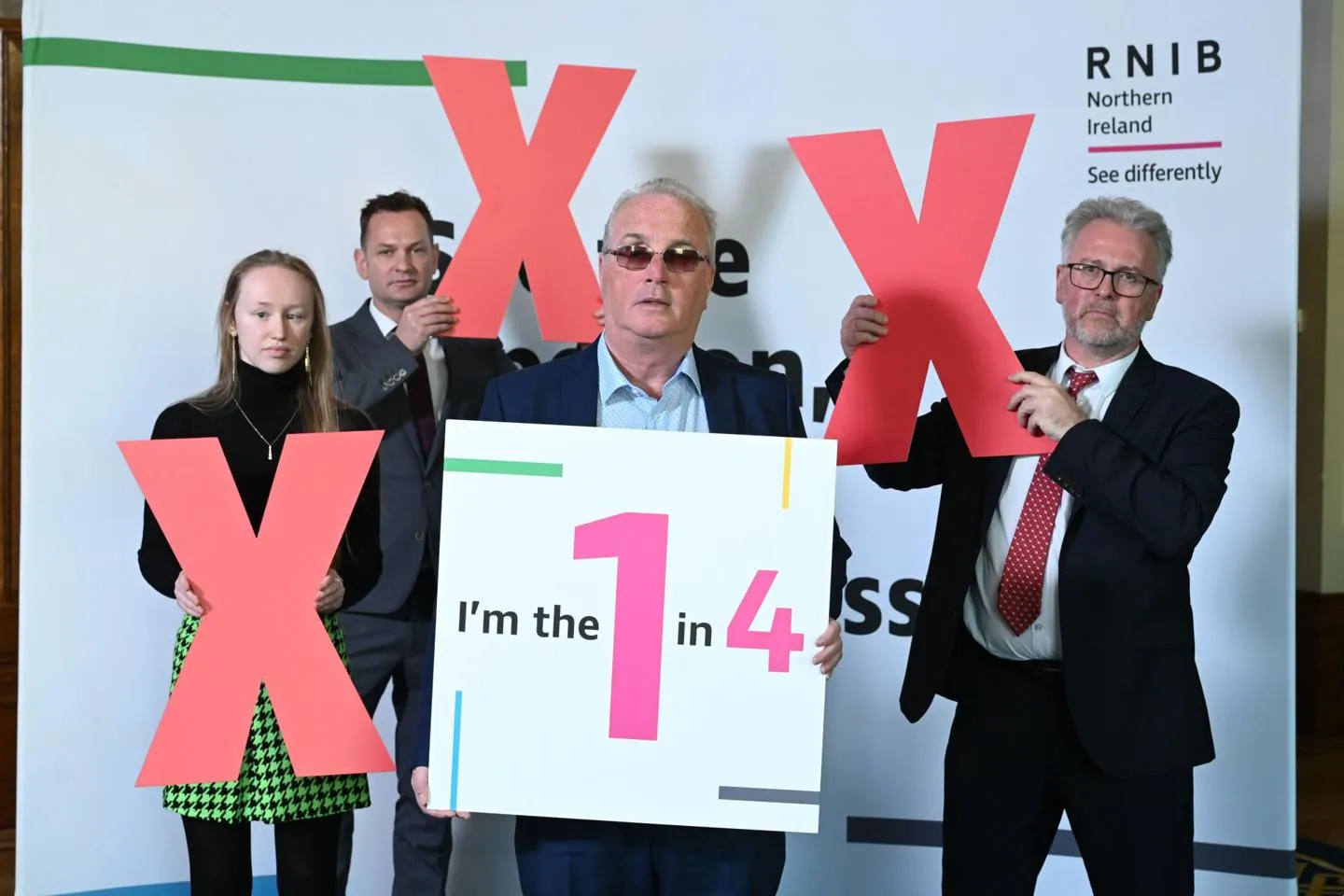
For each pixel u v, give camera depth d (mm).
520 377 1751
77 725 2250
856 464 2312
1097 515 1949
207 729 1935
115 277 2234
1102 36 2250
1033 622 1953
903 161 2293
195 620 1981
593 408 1699
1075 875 2383
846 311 2316
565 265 2318
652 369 1709
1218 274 2232
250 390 2143
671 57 2309
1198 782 2281
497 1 2295
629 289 1630
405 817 2334
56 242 2219
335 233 2295
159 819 2289
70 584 2240
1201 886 2287
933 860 2387
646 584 1597
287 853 1998
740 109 2305
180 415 2117
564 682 1593
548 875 1631
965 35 2275
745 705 1591
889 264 2250
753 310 2332
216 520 1970
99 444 2236
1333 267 3797
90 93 2225
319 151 2287
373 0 2287
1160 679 1935
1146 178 2244
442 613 1596
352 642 2287
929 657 2055
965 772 1999
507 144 2305
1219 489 1950
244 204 2270
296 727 1959
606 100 2307
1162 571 1956
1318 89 3793
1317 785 3447
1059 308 2279
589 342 2332
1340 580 3877
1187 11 2225
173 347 2248
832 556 1615
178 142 2250
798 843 2412
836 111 2297
